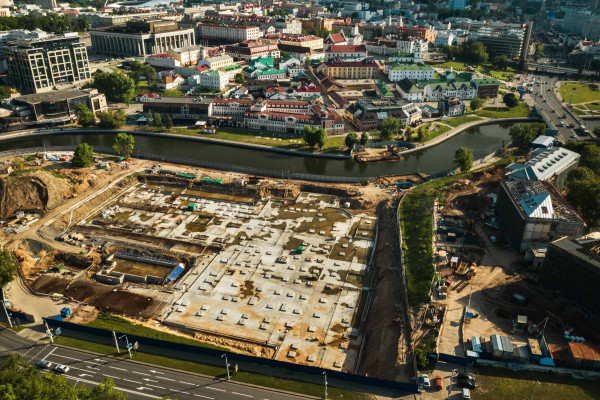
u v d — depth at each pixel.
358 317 189.62
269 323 185.88
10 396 128.88
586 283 171.12
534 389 142.38
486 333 164.88
